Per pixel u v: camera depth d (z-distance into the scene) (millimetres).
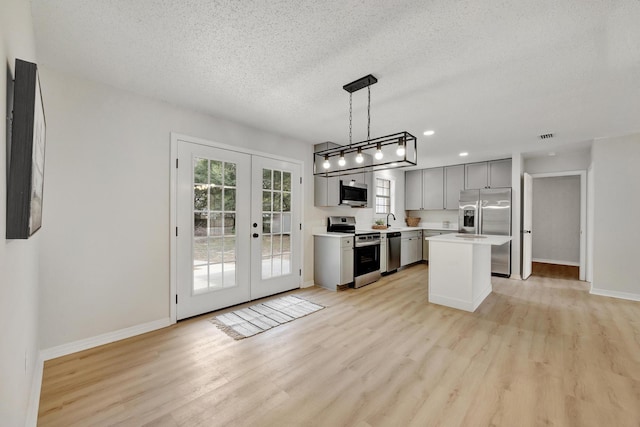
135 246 2582
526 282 4605
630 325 2830
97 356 2201
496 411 1619
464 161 5598
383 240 5000
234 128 3346
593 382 1882
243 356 2230
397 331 2699
